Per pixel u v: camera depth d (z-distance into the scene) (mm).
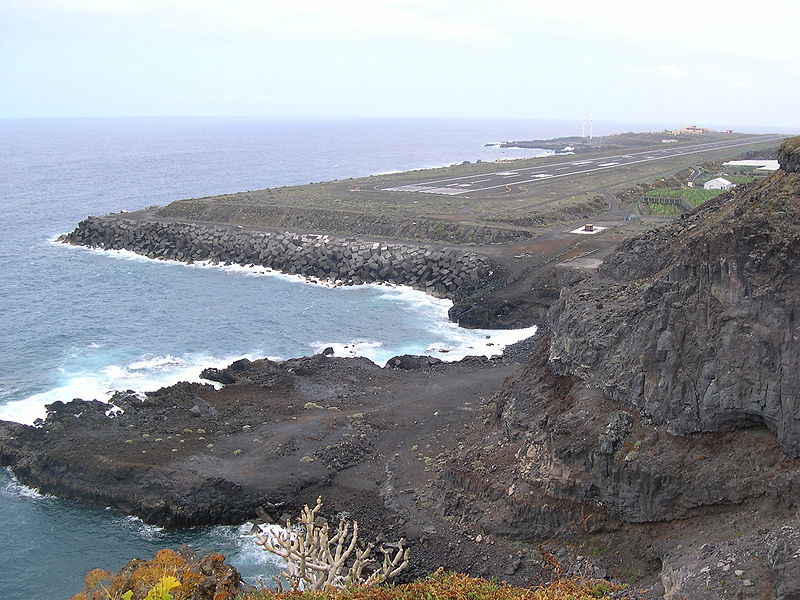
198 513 44625
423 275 96812
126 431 52969
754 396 34344
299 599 24359
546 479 39750
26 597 38406
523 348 71625
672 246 47219
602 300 45062
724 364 35344
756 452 34312
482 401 58219
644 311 39562
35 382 63750
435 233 109000
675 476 35375
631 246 50625
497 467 43406
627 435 37875
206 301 90812
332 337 77375
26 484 48500
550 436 40562
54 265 109375
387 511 44219
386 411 57062
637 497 36500
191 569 26719
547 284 85312
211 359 70562
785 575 26969
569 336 44344
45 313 84938
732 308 35656
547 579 36594
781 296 34125
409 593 25172
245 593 26266
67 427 53312
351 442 51844
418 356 68812
